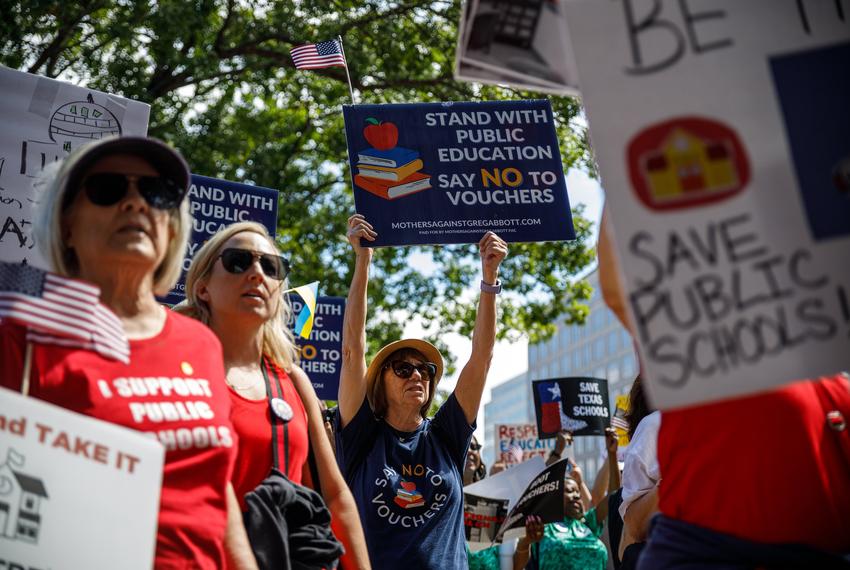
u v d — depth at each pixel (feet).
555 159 18.71
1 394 7.52
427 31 56.08
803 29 7.95
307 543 11.41
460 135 18.78
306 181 61.98
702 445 8.32
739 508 8.11
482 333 17.52
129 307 9.58
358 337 17.26
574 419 32.78
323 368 28.25
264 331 12.82
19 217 16.28
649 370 7.60
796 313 7.56
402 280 61.46
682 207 7.76
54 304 8.53
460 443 17.13
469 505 21.84
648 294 7.69
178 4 47.67
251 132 59.11
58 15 46.93
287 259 12.92
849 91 7.83
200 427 9.29
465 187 18.57
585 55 8.04
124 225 9.38
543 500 21.62
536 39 9.48
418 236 18.30
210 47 54.13
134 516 8.02
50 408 7.72
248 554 10.16
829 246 7.63
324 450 12.82
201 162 53.11
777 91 7.86
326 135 61.77
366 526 16.02
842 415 8.35
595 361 241.96
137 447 8.13
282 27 53.93
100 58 49.98
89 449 7.86
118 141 9.41
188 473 9.14
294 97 59.16
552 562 23.36
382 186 18.47
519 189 18.58
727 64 7.94
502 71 9.46
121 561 7.88
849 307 7.55
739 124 7.84
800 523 7.98
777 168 7.75
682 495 8.45
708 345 7.57
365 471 16.47
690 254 7.70
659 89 7.95
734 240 7.68
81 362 8.72
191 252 21.45
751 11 8.00
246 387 12.02
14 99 16.69
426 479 16.37
